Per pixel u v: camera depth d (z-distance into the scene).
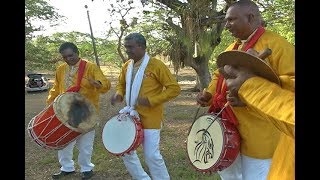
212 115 2.70
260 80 1.29
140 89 3.96
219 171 2.77
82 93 4.74
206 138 2.69
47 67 13.69
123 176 5.09
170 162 5.50
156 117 3.98
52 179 5.16
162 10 7.58
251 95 1.28
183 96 13.65
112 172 5.23
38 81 16.61
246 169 2.70
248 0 2.50
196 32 6.39
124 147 3.86
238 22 2.46
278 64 2.28
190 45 6.65
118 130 3.95
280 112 1.17
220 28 6.88
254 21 2.46
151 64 3.97
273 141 2.56
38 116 4.37
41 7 13.02
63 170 5.14
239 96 1.37
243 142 2.66
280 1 7.60
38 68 13.85
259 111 1.25
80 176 5.15
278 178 1.43
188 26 6.39
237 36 2.54
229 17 2.50
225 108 2.64
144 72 3.97
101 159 5.81
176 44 7.32
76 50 4.79
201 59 7.68
